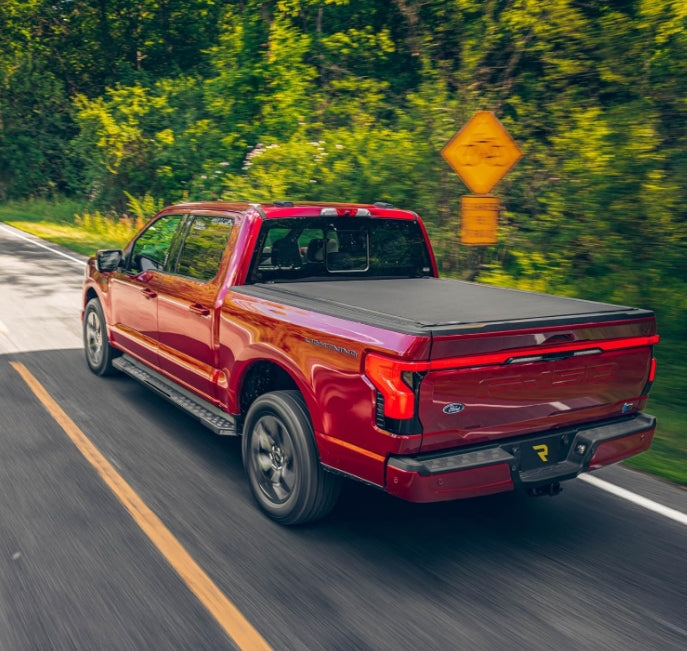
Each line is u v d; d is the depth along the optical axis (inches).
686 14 383.9
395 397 143.9
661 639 135.3
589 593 150.9
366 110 616.1
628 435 174.6
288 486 175.6
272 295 186.5
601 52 396.5
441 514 187.8
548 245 403.2
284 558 161.0
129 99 1072.8
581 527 182.4
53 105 1427.2
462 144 307.6
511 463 154.9
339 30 933.8
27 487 191.6
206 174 902.4
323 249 217.9
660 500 200.1
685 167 355.3
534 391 159.0
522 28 440.5
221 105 914.1
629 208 359.6
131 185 1093.1
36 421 242.8
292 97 743.1
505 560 164.2
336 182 546.6
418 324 149.0
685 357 350.3
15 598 140.9
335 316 162.7
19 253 705.6
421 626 137.0
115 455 216.1
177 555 159.6
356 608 142.3
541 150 422.3
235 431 203.0
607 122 370.3
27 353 331.6
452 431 149.8
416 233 237.6
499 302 185.5
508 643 132.6
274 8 897.5
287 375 192.7
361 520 182.4
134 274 257.8
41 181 1418.6
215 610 139.3
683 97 373.1
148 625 133.6
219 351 203.2
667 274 365.4
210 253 216.1
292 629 134.4
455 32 478.0
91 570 151.9
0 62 1428.4
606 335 168.2
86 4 1469.0
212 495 191.6
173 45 1504.7
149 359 251.3
